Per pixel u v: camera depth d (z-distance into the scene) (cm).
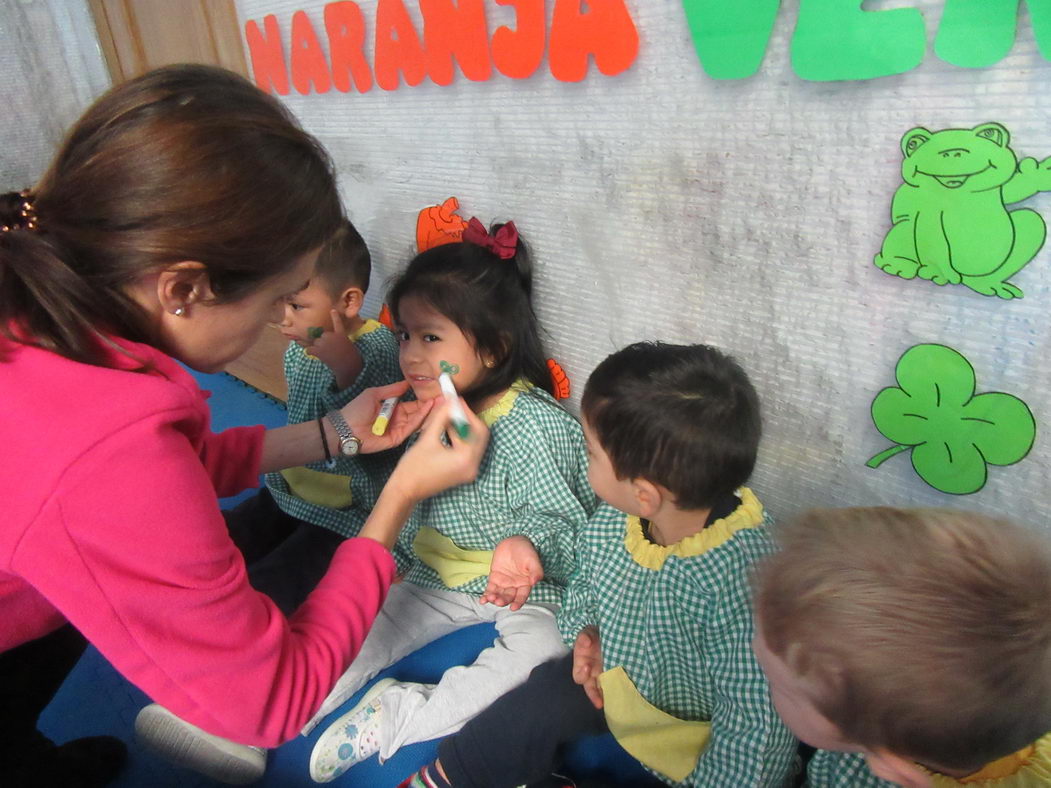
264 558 117
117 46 194
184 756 87
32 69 216
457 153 115
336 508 119
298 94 141
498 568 94
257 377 182
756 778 67
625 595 81
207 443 85
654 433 68
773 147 78
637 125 89
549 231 107
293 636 62
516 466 101
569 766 90
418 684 96
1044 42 58
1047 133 60
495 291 100
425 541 111
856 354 79
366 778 91
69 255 49
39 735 85
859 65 67
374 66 120
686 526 76
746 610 71
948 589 44
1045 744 52
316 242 56
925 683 43
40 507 47
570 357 113
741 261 86
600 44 87
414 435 115
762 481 95
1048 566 45
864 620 45
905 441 78
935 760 46
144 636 52
